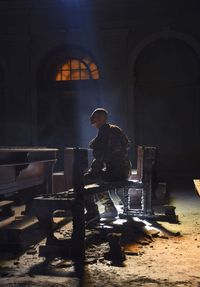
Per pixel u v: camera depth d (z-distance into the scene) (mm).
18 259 3848
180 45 13891
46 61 14789
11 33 14555
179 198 8750
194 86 13781
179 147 13922
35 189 6582
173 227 5344
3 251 4184
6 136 14648
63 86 14758
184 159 13836
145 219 5801
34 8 14367
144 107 14156
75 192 3973
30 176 5859
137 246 4285
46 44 14461
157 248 4230
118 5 13898
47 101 14859
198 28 13477
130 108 13852
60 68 14812
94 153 4930
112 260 3752
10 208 6012
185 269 3449
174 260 3744
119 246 3799
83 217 3932
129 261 3723
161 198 7852
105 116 5098
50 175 6672
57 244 3967
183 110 13914
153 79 14117
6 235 4211
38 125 14672
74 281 3154
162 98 14078
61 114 14844
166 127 14023
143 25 13812
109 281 3135
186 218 6098
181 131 13914
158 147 14039
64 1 14172
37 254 4043
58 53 14742
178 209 7105
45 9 14375
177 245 4359
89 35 14172
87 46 14180
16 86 14586
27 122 14508
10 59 14609
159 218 5758
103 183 4832
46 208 3982
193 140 13789
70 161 8016
